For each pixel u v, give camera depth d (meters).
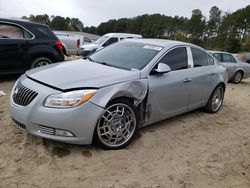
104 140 4.05
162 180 3.58
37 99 3.73
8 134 4.36
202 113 6.42
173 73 5.00
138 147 4.34
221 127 5.66
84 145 4.17
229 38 73.75
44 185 3.27
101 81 3.98
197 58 5.76
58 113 3.64
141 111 4.50
